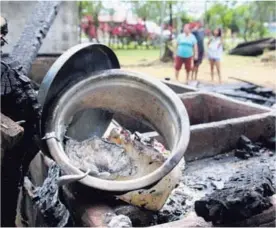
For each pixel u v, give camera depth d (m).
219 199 2.38
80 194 2.93
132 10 16.16
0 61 2.79
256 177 2.82
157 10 16.36
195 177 3.90
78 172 2.80
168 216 3.03
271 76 10.63
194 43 10.57
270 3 16.70
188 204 3.30
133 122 4.99
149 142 3.49
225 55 15.25
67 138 3.21
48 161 3.51
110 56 3.62
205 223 2.39
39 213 3.24
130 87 3.38
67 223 2.98
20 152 2.87
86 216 2.71
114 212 2.78
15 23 8.88
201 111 5.68
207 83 10.06
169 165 2.82
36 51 3.99
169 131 3.28
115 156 3.17
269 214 2.46
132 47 16.86
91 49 3.39
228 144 4.48
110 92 3.41
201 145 4.29
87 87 3.29
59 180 2.68
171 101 3.23
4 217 2.89
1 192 2.81
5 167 2.74
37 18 4.58
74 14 9.60
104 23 15.68
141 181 2.77
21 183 3.15
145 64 13.39
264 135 4.70
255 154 4.42
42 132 3.02
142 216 2.90
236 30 17.36
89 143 3.22
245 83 9.82
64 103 3.17
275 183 3.20
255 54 14.98
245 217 2.37
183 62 10.55
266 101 7.51
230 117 5.38
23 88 2.85
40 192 3.40
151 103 3.38
